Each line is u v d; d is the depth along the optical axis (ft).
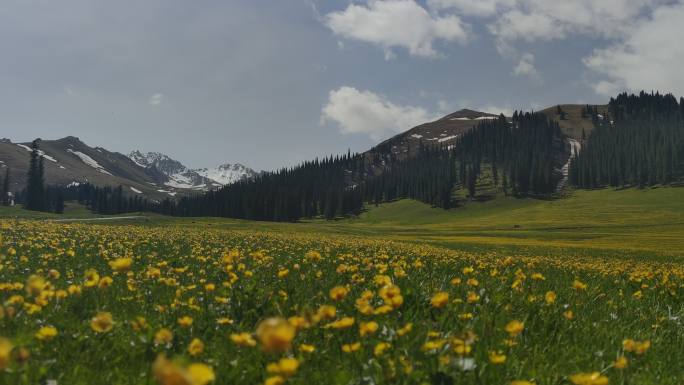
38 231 82.64
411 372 12.44
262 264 36.55
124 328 17.47
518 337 17.38
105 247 58.95
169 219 323.98
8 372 11.10
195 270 35.73
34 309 17.74
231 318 19.69
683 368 16.65
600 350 17.01
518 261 60.18
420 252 73.00
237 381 12.96
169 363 5.77
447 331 17.44
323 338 16.65
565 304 23.65
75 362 13.74
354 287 25.20
